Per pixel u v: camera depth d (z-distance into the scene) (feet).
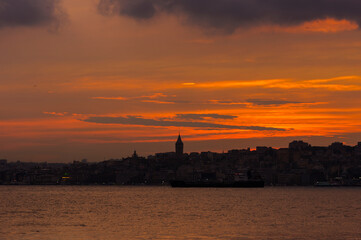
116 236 398.21
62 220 533.96
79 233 416.87
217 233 415.64
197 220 529.45
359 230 437.58
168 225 478.18
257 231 429.79
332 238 387.96
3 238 386.73
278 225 479.00
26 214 621.31
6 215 605.31
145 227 460.96
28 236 398.83
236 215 595.47
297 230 437.58
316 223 498.28
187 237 392.68
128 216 582.76
